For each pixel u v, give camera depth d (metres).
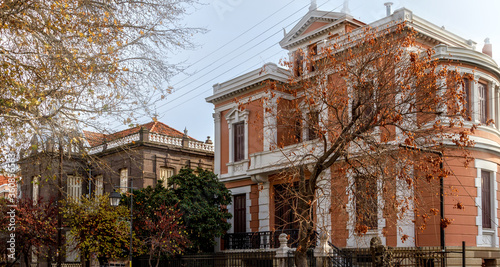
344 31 27.59
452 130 21.22
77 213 25.97
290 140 27.75
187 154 37.47
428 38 24.14
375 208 16.92
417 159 17.39
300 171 15.66
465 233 21.33
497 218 23.05
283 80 28.25
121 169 36.56
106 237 25.11
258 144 28.84
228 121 31.28
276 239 26.44
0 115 13.70
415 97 16.50
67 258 37.41
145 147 35.09
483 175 22.91
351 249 21.00
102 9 14.61
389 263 14.80
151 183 35.09
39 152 15.81
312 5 30.11
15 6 13.88
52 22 14.27
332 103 17.56
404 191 18.53
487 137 22.69
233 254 24.03
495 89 24.47
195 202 26.44
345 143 15.34
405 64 16.98
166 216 25.42
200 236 26.39
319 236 19.86
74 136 14.73
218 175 31.52
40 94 13.81
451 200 21.25
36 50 14.52
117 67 14.78
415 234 20.55
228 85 31.34
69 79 14.12
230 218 28.95
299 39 30.44
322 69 18.73
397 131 20.41
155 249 25.31
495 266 22.30
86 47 14.71
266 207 27.98
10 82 14.05
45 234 29.48
